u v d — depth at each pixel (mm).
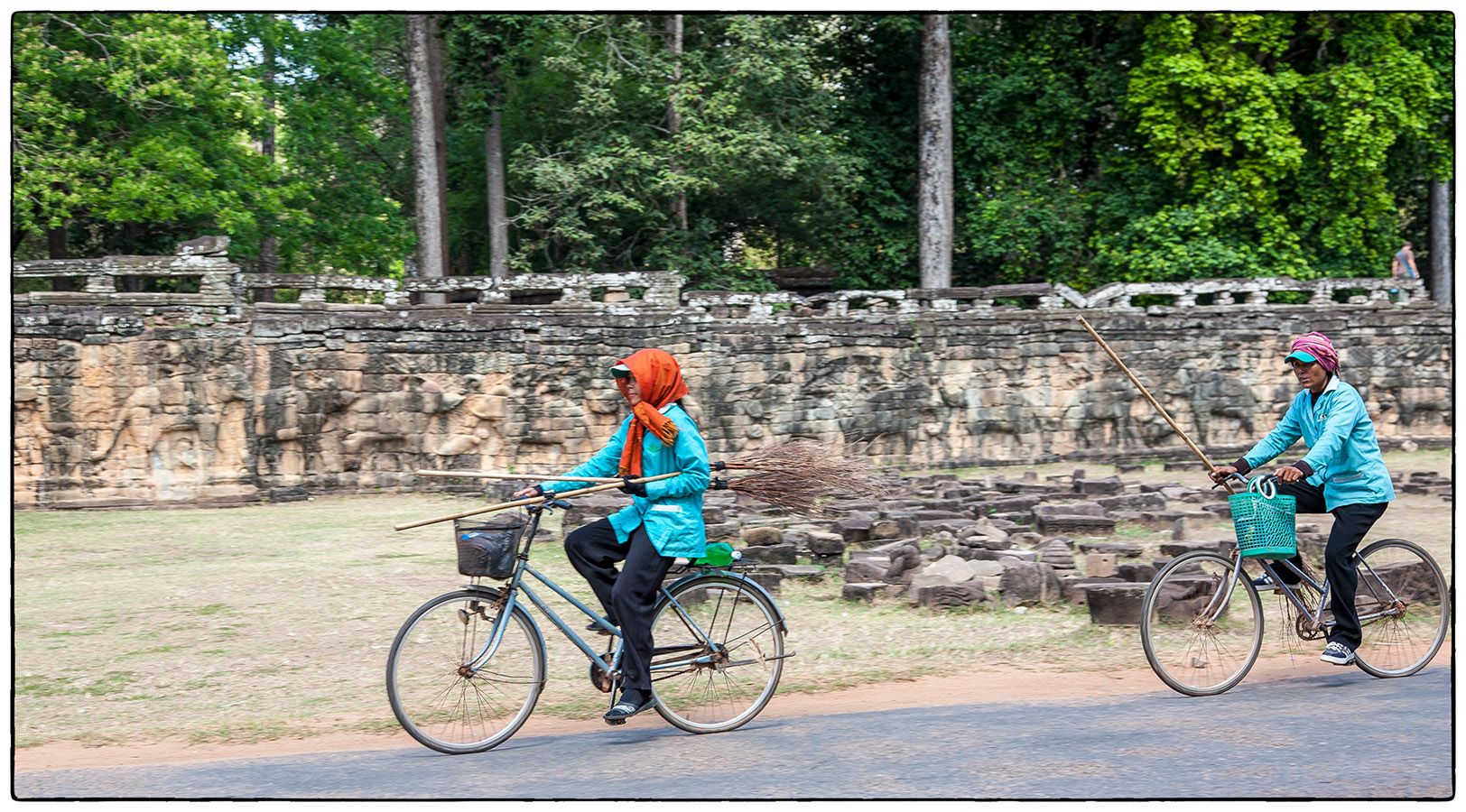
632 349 18703
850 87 26969
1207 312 21078
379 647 7824
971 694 6406
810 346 19562
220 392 16766
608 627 5504
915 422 20016
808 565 10203
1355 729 5363
